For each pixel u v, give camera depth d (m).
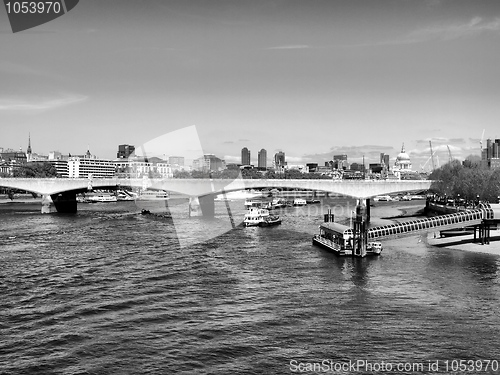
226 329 64.38
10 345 58.38
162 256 110.06
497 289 86.44
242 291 82.94
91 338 60.56
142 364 53.72
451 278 95.06
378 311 72.94
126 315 69.19
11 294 79.19
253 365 53.91
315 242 135.25
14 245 127.44
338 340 61.28
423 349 58.91
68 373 51.44
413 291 84.81
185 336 61.69
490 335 63.47
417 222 139.12
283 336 62.31
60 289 82.25
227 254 116.06
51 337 60.75
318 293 82.75
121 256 109.75
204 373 51.84
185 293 80.69
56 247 123.25
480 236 140.25
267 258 112.88
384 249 129.88
